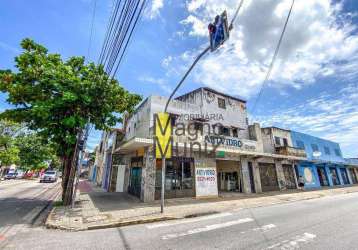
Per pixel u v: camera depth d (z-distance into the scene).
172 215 7.93
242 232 5.84
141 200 11.66
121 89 10.79
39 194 15.66
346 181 29.36
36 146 32.91
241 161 16.47
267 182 17.81
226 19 4.29
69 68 9.95
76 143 10.18
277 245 4.78
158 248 4.63
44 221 7.43
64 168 11.10
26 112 9.66
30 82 9.45
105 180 20.69
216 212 8.88
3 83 9.09
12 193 15.62
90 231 6.08
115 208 9.37
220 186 18.80
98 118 10.59
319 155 25.34
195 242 5.02
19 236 5.55
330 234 5.59
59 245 4.84
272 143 20.77
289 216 8.01
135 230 6.17
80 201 11.59
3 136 24.95
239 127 18.22
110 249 4.58
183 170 13.08
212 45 4.59
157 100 14.35
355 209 9.34
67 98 8.65
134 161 15.16
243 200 12.33
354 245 4.75
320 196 14.84
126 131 19.89
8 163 26.44
